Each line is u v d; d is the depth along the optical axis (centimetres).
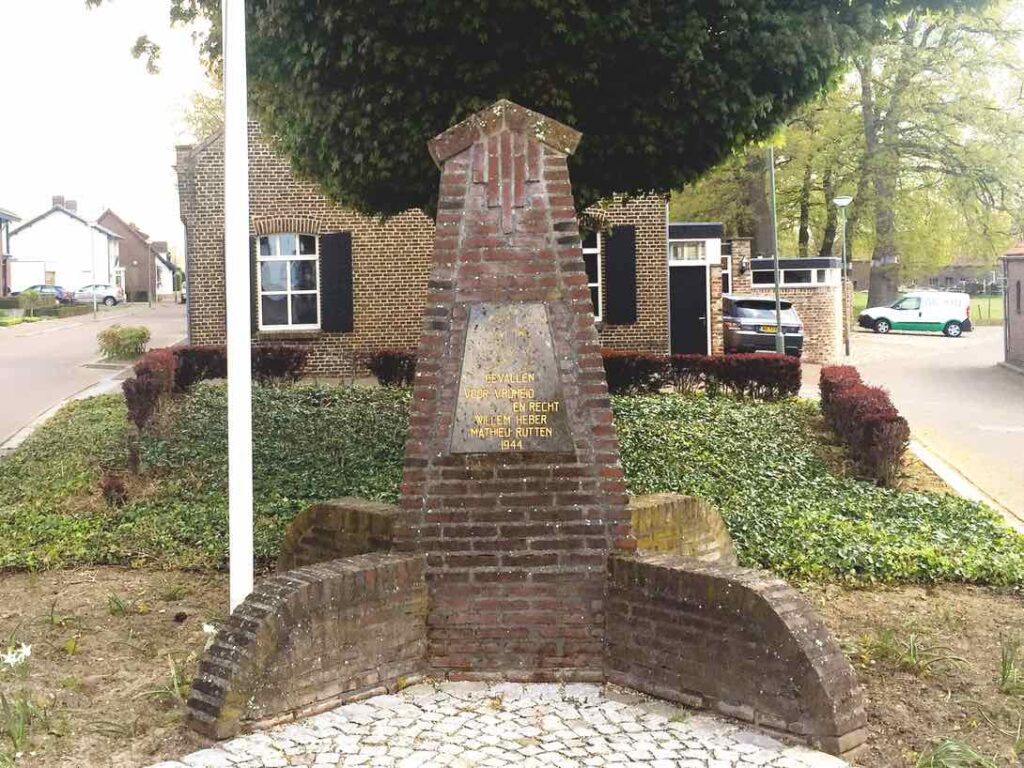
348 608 488
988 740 461
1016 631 627
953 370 2589
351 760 427
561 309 530
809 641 445
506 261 532
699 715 471
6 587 738
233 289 554
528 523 519
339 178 1022
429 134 942
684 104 948
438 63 911
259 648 457
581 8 870
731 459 1173
